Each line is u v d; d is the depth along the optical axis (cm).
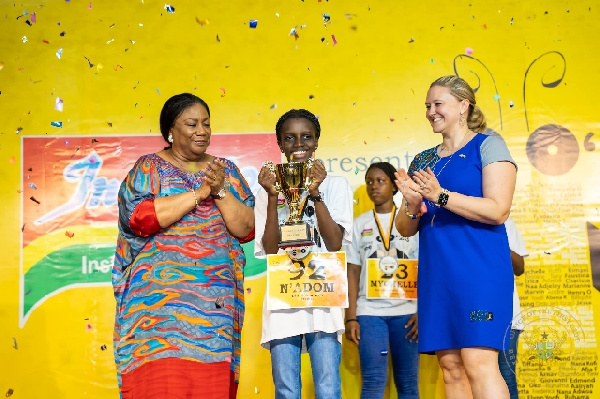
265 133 664
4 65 660
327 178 471
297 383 442
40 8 667
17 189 649
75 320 637
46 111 658
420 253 427
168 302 429
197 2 674
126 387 431
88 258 645
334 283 440
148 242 440
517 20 673
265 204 466
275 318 442
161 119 466
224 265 442
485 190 404
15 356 630
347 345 638
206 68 667
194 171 462
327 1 675
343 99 667
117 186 655
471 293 397
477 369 395
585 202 656
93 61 664
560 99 665
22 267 641
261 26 673
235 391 457
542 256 649
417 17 674
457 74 668
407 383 584
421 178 399
